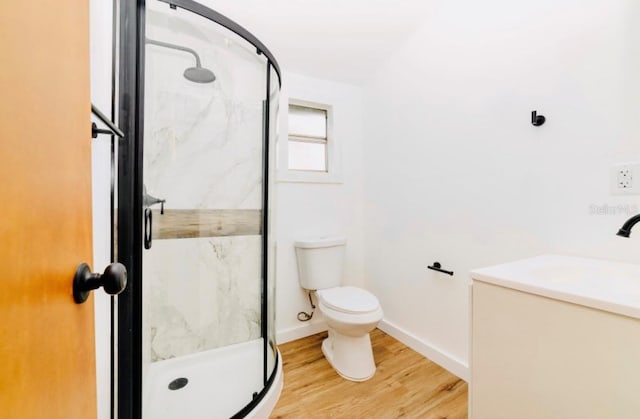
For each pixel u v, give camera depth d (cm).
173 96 149
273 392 141
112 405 99
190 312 163
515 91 133
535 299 76
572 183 114
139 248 108
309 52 195
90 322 48
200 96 158
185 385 140
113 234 98
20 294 30
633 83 98
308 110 226
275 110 178
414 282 191
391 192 209
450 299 166
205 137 163
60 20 38
